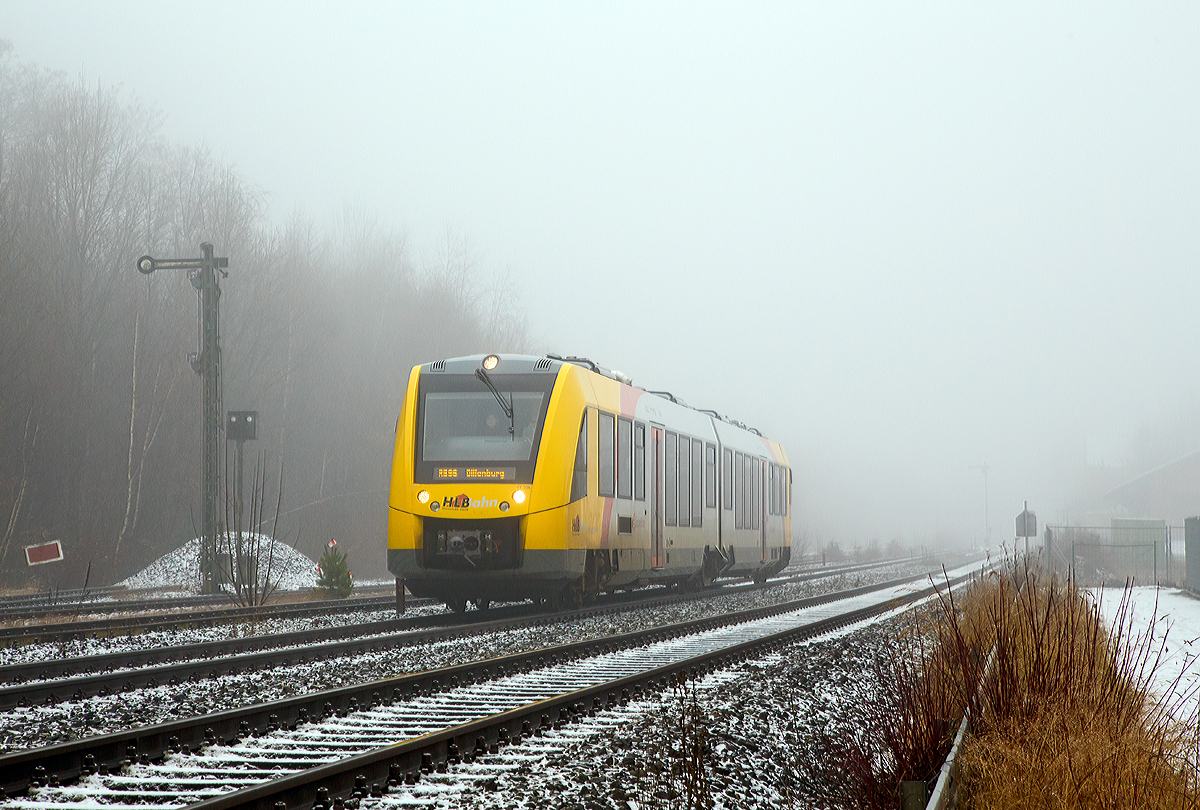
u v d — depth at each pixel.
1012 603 11.00
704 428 27.09
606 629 17.34
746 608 23.72
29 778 6.56
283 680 11.30
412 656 13.52
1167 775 6.19
